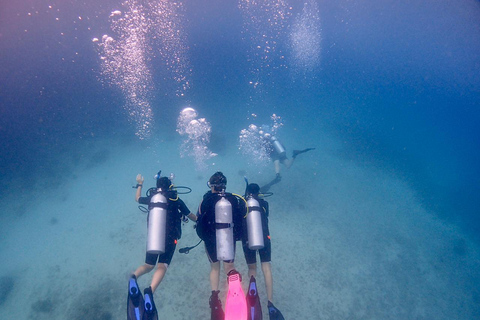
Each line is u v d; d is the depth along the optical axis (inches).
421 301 196.2
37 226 267.1
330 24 1133.7
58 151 412.8
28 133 470.9
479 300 201.8
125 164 346.6
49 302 189.5
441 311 191.3
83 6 799.1
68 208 285.4
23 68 783.1
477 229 276.2
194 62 757.3
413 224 270.8
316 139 431.2
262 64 784.9
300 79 740.7
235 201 108.8
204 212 108.0
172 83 621.6
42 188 332.8
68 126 480.7
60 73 732.7
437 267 224.7
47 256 228.7
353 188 315.0
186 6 853.2
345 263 216.8
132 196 292.7
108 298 187.2
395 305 191.3
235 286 95.8
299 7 962.1
